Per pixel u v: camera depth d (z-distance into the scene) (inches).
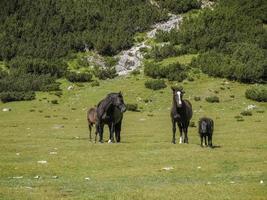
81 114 3075.8
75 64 4958.2
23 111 3358.8
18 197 673.6
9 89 4212.6
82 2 6146.7
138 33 5565.9
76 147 1349.7
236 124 2381.9
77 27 5723.4
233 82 3993.6
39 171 938.7
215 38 4906.5
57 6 6008.9
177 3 5900.6
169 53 4857.3
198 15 5644.7
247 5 5536.4
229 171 933.8
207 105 3371.1
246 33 5024.6
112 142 1478.8
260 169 950.4
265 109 3211.1
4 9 5880.9
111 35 5452.8
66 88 4242.1
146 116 2896.2
